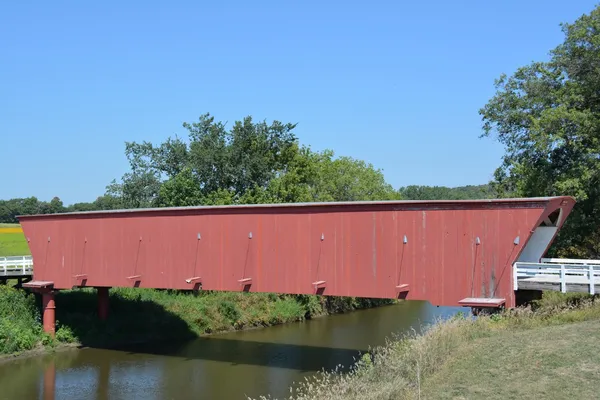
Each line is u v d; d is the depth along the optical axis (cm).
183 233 2578
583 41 3206
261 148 5738
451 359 1565
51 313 2997
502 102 3491
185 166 5678
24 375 2441
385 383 1466
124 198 5809
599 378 1273
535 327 1784
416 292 2019
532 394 1237
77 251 2928
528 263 1925
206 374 2428
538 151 3234
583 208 3216
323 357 2716
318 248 2222
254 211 2383
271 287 2317
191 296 3878
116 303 3459
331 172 6069
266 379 2325
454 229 1970
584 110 3070
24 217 3148
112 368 2553
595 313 1852
